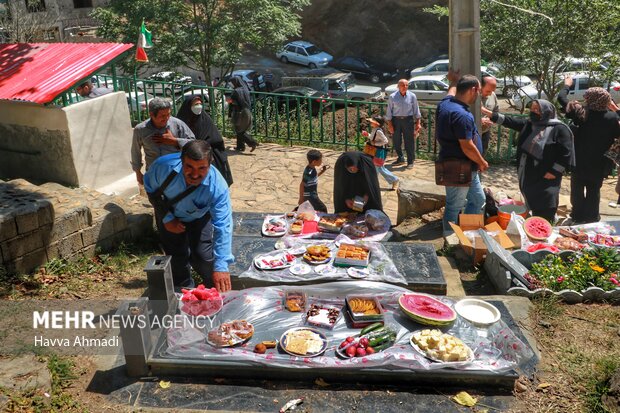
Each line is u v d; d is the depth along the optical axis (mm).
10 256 5438
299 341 4199
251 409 3783
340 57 34156
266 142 11828
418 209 7734
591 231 6320
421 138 13570
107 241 6395
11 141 7773
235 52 21938
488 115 7047
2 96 7215
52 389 3918
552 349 4387
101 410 3785
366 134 9414
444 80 22484
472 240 6273
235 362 4035
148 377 4090
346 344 4168
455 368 3980
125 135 8195
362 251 5785
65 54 7973
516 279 5336
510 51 14594
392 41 33281
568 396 3908
